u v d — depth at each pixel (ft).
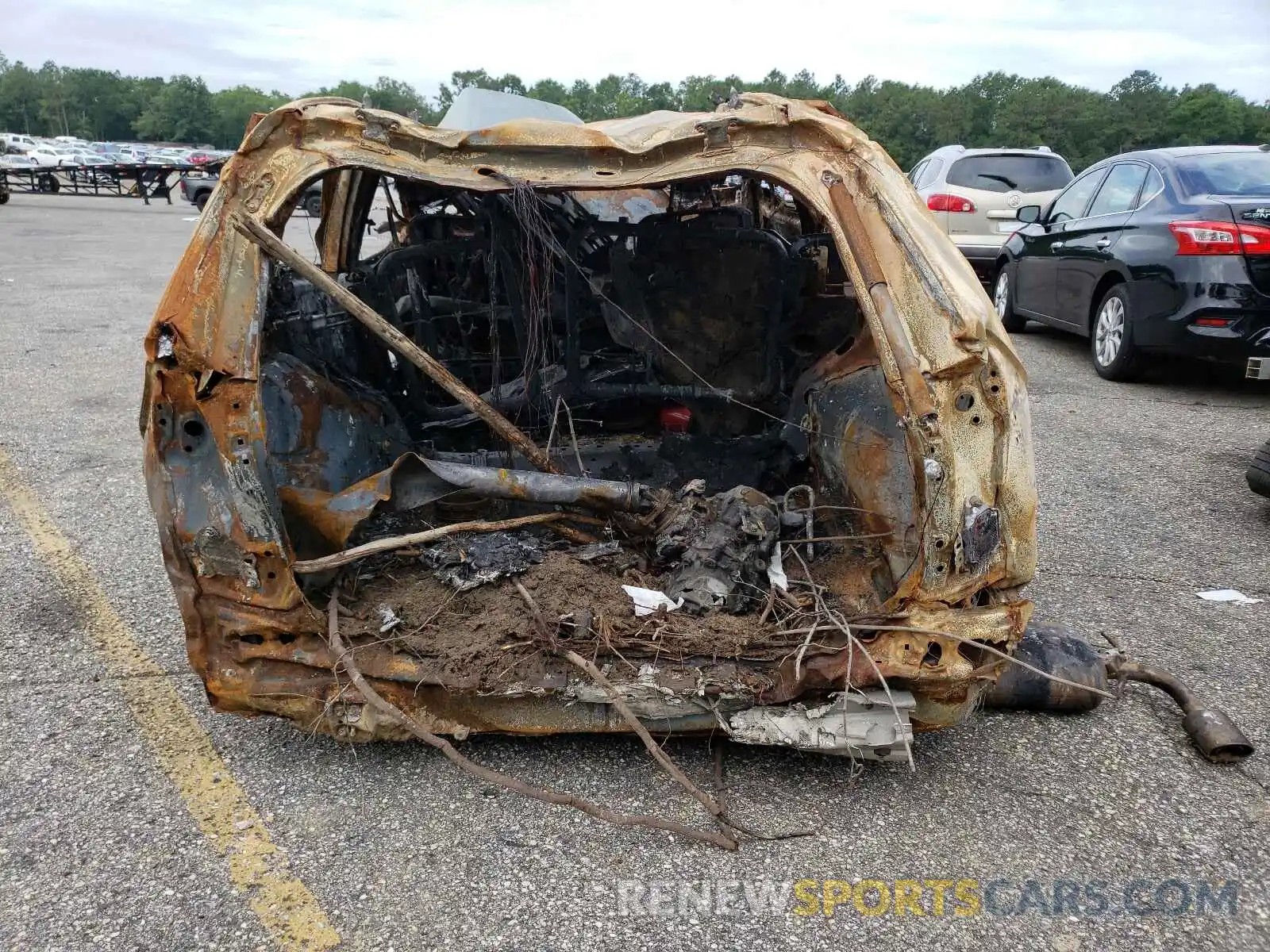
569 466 11.60
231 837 7.62
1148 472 17.85
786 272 11.02
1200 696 10.09
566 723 8.09
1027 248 29.60
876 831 7.78
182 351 7.42
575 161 8.31
